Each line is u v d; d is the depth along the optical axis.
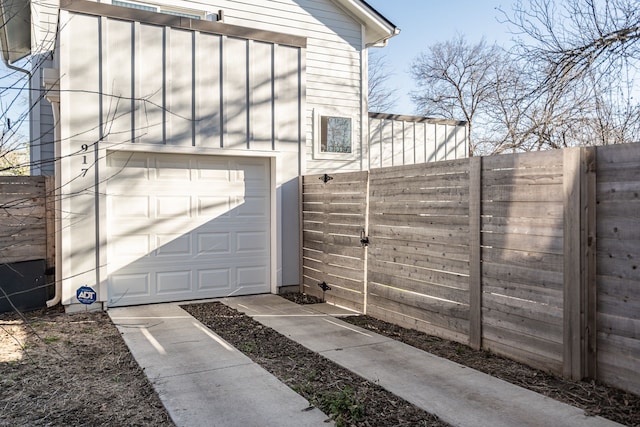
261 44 7.25
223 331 5.26
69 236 5.97
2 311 6.01
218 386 3.63
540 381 3.67
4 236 5.75
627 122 7.30
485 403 3.28
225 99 6.97
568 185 3.62
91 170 6.10
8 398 3.41
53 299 6.30
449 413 3.13
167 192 6.74
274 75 7.36
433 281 5.00
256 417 3.09
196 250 6.95
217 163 7.10
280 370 4.00
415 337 5.00
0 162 5.37
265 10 8.62
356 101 9.41
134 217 6.53
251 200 7.37
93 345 4.72
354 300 6.25
